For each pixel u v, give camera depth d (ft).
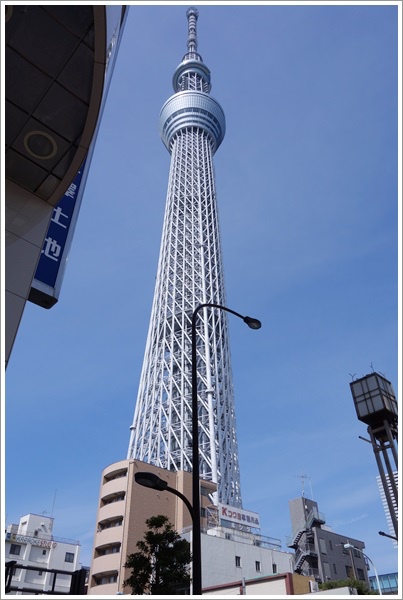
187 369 320.09
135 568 94.79
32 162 58.18
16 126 55.52
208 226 423.64
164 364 330.54
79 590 53.06
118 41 66.59
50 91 53.31
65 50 50.52
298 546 235.40
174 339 337.11
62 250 69.67
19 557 252.21
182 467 264.52
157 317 369.30
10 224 56.13
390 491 95.86
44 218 59.47
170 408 298.76
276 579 124.88
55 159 58.18
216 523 195.42
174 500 204.03
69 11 47.42
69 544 269.23
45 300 65.51
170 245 410.11
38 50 50.34
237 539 186.19
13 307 51.62
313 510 253.85
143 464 205.67
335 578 221.87
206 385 304.30
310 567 221.87
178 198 450.30
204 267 382.42
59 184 60.03
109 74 61.46
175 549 97.19
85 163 77.46
